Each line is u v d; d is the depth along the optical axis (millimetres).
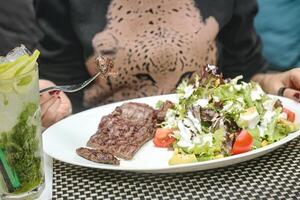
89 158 699
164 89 1071
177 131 745
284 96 887
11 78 590
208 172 678
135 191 647
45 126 831
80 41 1050
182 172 675
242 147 700
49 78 1084
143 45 1039
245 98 767
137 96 1069
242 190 637
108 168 666
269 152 710
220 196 628
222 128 729
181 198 629
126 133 757
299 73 904
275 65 1488
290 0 1434
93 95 1075
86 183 668
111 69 753
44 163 705
